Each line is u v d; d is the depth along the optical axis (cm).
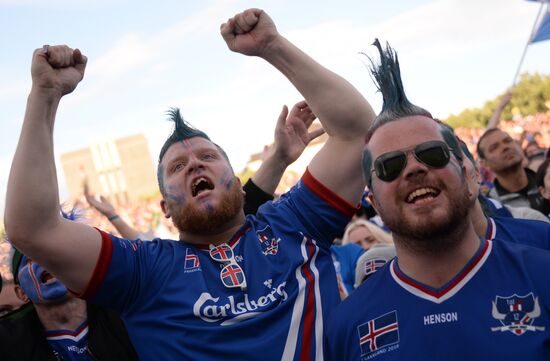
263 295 229
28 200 221
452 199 182
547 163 409
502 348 168
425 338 177
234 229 248
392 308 186
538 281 173
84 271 229
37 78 229
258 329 221
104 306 243
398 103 199
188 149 253
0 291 278
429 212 179
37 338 255
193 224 241
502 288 176
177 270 236
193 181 246
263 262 236
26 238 223
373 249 284
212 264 238
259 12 254
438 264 183
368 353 186
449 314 177
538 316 170
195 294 228
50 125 233
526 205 481
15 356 247
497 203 306
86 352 254
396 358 179
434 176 184
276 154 305
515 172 485
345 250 452
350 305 196
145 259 238
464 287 180
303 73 256
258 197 302
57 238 225
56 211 227
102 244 232
